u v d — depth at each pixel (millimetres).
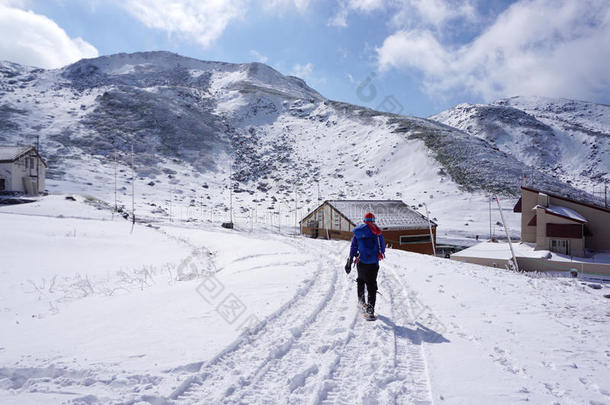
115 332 4633
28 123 109438
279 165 110688
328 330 4777
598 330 4586
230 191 87438
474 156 88562
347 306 6059
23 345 4188
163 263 16500
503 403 2762
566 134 190500
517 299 6332
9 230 22484
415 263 10891
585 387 3023
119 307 6148
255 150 124750
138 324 4984
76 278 12359
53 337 4504
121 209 52062
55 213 37062
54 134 104500
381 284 7809
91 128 113812
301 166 107812
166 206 68938
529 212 26438
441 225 56844
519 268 21859
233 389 3115
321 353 4008
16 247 18359
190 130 126375
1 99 129250
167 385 3092
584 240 23938
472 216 61062
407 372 3482
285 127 150250
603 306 5855
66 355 3818
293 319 5207
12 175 45281
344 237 36375
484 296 6551
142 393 2922
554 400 2803
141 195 75312
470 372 3373
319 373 3449
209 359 3674
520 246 25625
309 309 5754
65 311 6570
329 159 110438
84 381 3186
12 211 35812
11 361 3604
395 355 3889
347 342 4371
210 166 107438
